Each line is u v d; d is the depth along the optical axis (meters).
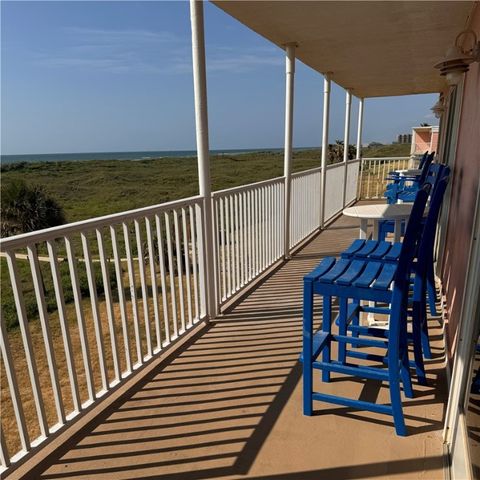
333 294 1.68
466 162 2.44
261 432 1.71
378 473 1.45
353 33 3.72
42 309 1.58
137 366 2.21
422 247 1.97
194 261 2.79
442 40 3.97
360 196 9.36
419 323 1.98
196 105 2.68
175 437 1.71
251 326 2.84
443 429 1.65
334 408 1.86
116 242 1.97
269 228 4.22
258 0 2.87
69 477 1.51
